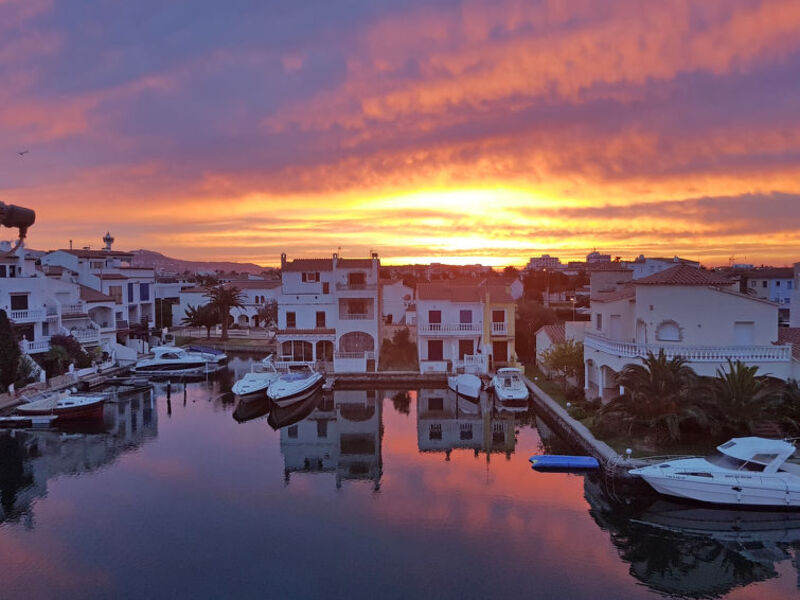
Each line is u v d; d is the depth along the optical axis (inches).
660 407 1106.7
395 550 843.4
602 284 2197.3
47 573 784.3
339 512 981.8
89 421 1632.6
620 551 840.9
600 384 1533.0
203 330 3572.8
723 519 929.5
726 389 1117.1
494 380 1881.2
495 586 745.6
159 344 2965.1
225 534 898.1
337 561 812.0
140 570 789.2
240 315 3836.1
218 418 1684.3
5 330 1815.9
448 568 792.3
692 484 936.3
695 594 730.8
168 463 1253.7
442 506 1003.9
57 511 988.6
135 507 1005.8
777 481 922.7
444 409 1795.0
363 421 1654.8
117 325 2650.1
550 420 1547.7
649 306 1365.7
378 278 2423.7
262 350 2957.7
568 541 871.1
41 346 2033.7
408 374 2107.5
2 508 1000.9
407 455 1316.4
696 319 1339.8
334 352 2191.2
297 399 1830.7
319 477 1161.4
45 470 1202.6
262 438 1470.2
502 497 1040.2
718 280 1347.2
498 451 1333.7
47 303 2223.2
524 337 2348.7
